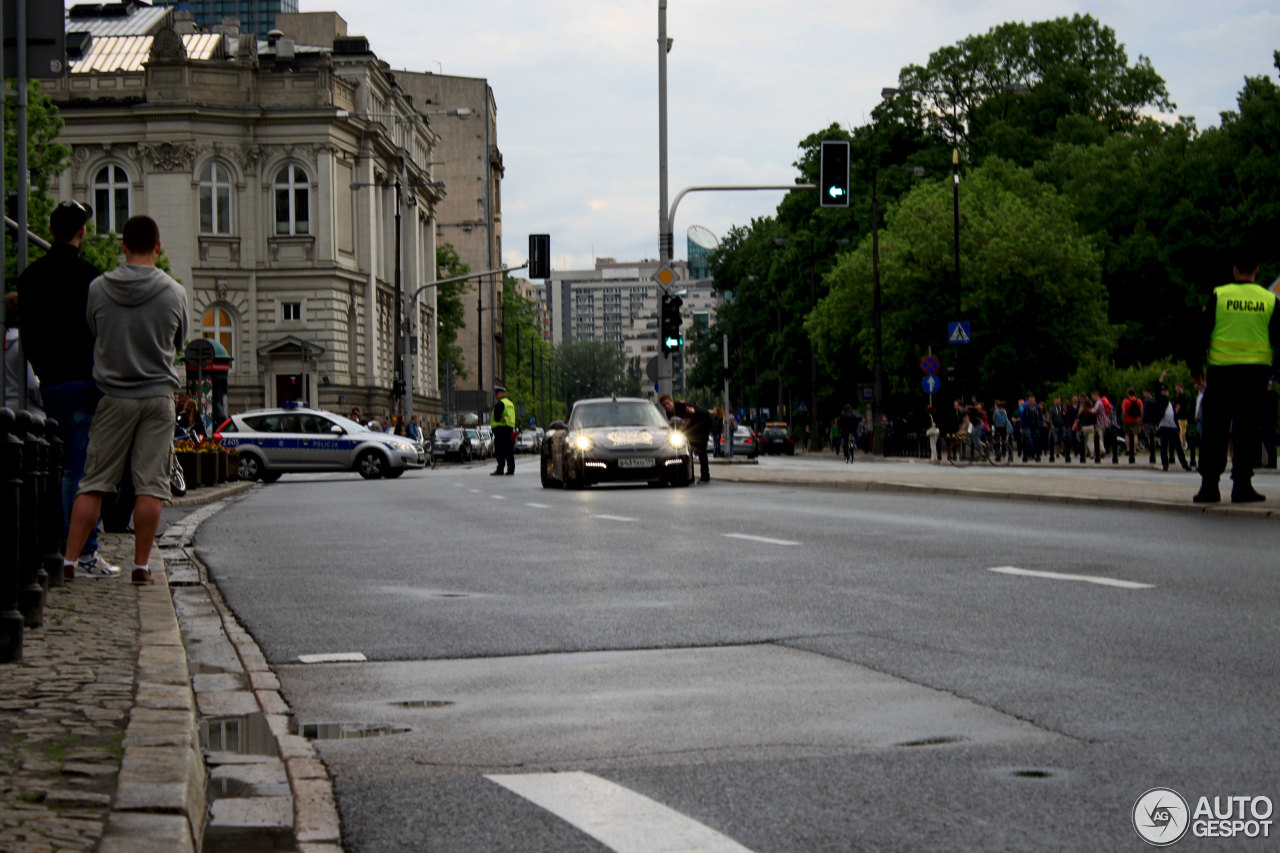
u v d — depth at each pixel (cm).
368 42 7381
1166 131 6981
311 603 993
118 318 988
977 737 536
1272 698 592
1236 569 1053
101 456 1000
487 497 2469
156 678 612
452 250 10938
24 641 716
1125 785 462
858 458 6400
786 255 7525
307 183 6744
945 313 6066
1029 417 4966
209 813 449
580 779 489
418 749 541
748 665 711
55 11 1179
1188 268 6469
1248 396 1658
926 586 999
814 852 402
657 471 2698
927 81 7131
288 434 3909
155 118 6544
